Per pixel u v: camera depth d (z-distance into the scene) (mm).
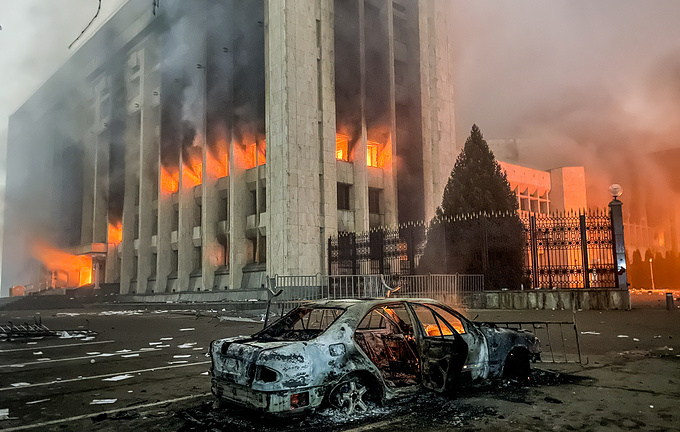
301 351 5105
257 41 34719
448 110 39688
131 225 48438
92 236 54438
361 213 32812
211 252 37250
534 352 7191
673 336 11812
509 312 19406
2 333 15508
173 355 10898
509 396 6312
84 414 6043
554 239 21828
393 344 7191
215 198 37906
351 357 5441
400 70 38594
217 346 5660
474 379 6434
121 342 13484
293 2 30812
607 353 9516
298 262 28672
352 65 34531
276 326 6258
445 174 38219
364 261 27922
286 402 4918
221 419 5543
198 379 8117
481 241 23859
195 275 39312
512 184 51062
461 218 24938
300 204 29312
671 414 5461
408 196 37250
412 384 6070
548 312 19188
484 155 26234
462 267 24203
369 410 5586
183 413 5871
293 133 29656
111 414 6012
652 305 22719
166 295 39156
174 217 43438
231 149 35375
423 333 6145
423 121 37781
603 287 20422
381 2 37000
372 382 5633
